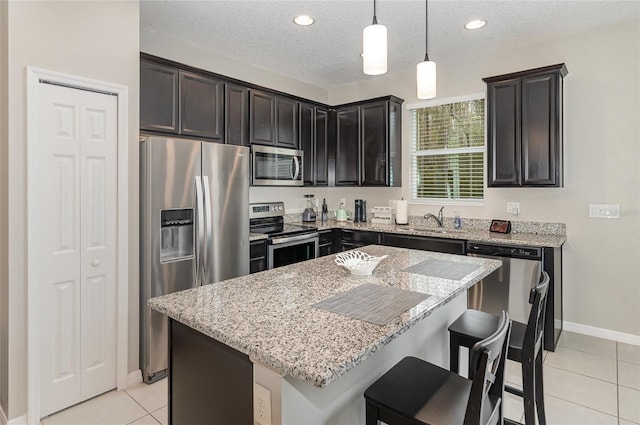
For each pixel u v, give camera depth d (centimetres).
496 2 279
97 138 234
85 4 227
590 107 327
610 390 242
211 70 377
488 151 347
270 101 393
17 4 200
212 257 291
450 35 336
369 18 304
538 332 180
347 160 462
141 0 275
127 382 251
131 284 252
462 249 344
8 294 203
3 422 209
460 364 212
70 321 226
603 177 323
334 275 199
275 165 395
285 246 372
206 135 332
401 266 221
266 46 362
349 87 496
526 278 307
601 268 326
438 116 429
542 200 354
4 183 205
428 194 438
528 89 326
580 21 310
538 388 190
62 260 221
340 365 99
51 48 212
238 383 125
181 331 151
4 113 203
